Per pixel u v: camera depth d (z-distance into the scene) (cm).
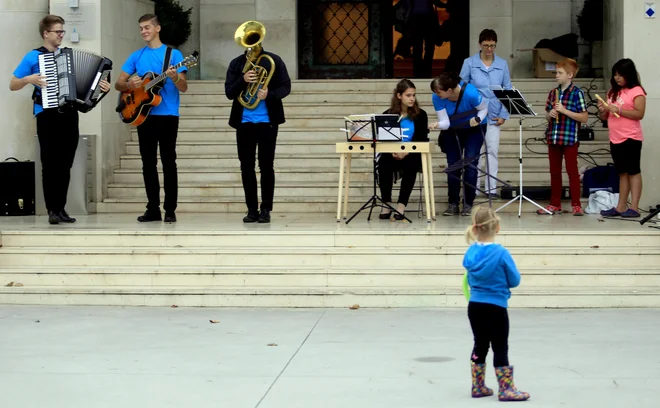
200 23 2483
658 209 1552
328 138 2075
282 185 1911
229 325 1239
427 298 1338
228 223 1645
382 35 2553
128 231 1502
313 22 2572
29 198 1886
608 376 972
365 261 1427
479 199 1877
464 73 1848
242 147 1628
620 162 1677
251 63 1584
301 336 1171
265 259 1437
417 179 1902
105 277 1409
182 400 901
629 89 1673
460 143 1733
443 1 2494
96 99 1633
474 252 900
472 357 906
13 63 1958
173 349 1109
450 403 885
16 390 941
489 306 888
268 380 969
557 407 868
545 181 1928
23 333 1200
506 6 2408
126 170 1991
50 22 1631
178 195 1931
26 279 1421
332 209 1848
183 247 1488
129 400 903
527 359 1044
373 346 1115
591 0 2269
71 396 919
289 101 2194
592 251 1417
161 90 1634
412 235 1465
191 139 2089
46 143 1638
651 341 1124
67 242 1510
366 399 899
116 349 1112
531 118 2088
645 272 1360
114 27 2000
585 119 1711
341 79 2439
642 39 1903
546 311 1312
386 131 1591
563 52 2289
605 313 1291
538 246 1461
